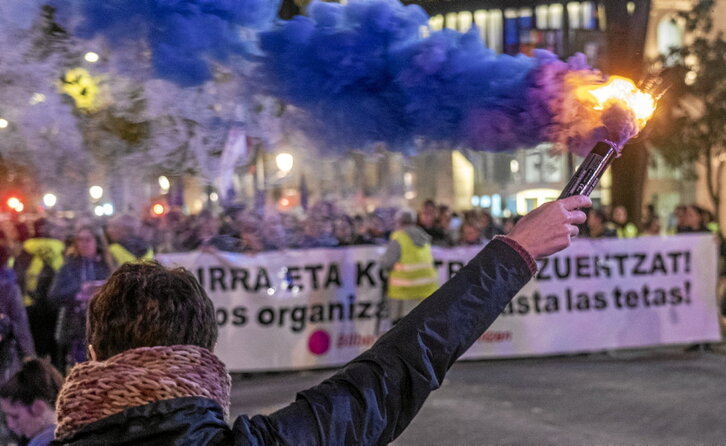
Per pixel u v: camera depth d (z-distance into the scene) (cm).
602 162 141
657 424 636
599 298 958
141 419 118
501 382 812
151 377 120
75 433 119
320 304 900
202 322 131
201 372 124
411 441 590
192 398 121
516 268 131
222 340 879
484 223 1177
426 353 127
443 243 1114
